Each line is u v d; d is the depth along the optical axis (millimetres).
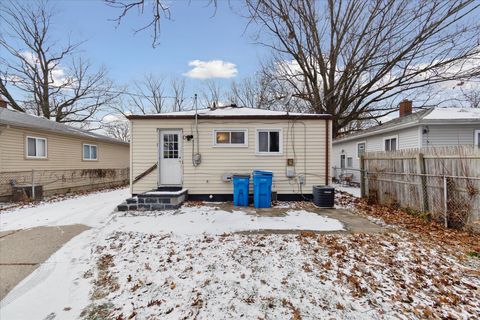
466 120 9414
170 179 8266
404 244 4191
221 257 3730
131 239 4531
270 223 5457
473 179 4730
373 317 2422
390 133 11852
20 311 2654
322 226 5230
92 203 8469
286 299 2719
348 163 16469
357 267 3379
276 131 8266
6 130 9062
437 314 2447
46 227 5395
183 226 5246
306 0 13266
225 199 8188
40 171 10508
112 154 16906
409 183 6414
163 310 2600
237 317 2463
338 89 14391
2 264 3658
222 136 8242
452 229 5074
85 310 2650
